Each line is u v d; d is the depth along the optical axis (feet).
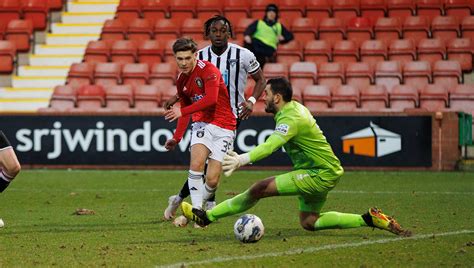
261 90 85.40
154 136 146.61
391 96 160.97
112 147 147.54
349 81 168.04
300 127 67.72
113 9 202.08
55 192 114.83
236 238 70.23
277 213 90.48
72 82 174.29
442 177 133.39
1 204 101.50
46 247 68.28
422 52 176.14
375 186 120.57
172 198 84.02
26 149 148.66
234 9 192.44
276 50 172.14
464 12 188.14
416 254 63.87
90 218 87.61
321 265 59.62
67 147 148.15
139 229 78.79
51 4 198.70
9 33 187.83
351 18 184.85
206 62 75.82
